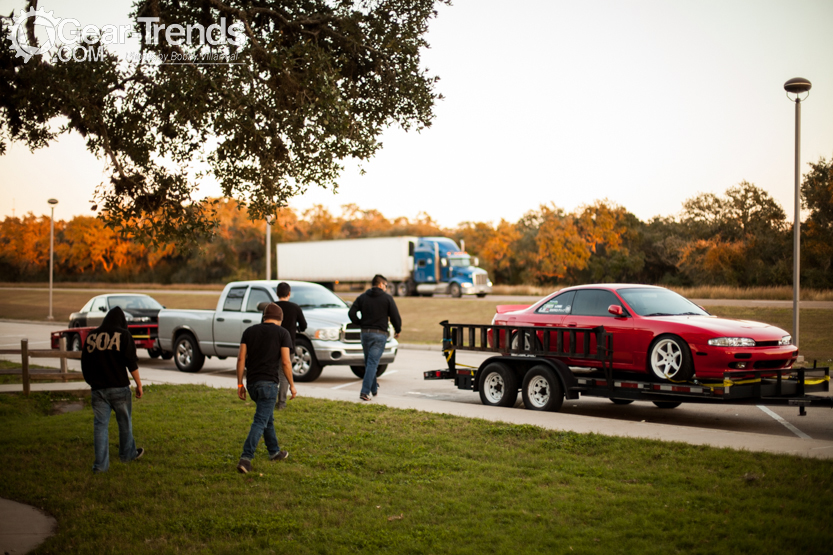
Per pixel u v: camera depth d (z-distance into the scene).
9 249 90.69
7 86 8.99
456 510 5.47
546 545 4.68
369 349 11.33
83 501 5.93
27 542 5.02
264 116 9.69
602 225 57.75
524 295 48.19
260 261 83.31
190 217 10.23
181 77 8.91
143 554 4.71
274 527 5.14
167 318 16.75
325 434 8.35
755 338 9.27
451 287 47.22
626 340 10.16
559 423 9.12
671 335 9.67
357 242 52.03
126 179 9.88
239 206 10.49
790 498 5.53
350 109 10.10
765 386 9.18
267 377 6.89
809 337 20.83
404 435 8.25
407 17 10.70
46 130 10.04
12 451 7.86
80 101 8.73
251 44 9.54
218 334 15.67
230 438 8.19
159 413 9.86
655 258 60.38
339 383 14.53
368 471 6.74
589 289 10.98
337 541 4.85
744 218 50.94
